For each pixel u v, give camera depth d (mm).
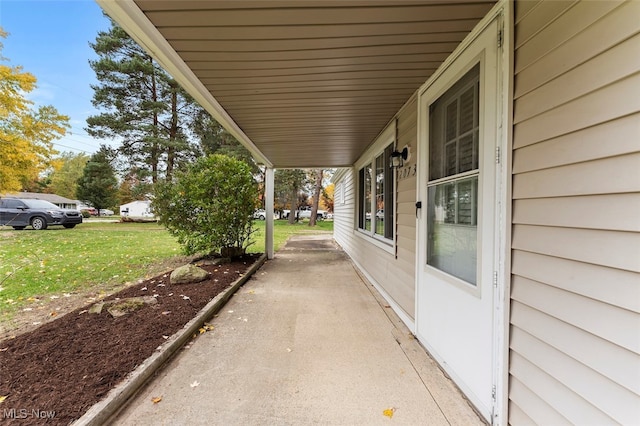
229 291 3826
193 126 17312
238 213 5688
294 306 3494
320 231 15609
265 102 2996
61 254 6297
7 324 2703
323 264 6340
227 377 2002
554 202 1194
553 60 1204
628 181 929
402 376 2020
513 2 1440
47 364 1938
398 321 3037
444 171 2197
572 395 1100
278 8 1571
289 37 1858
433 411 1663
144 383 1901
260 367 2133
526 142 1351
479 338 1651
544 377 1224
